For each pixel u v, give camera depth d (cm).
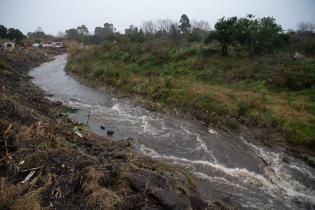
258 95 2147
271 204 1045
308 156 1430
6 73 2920
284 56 2630
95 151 1183
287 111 1819
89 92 2803
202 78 2784
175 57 3428
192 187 1084
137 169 1002
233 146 1548
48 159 943
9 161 903
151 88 2552
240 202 1044
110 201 784
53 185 829
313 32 3794
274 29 2914
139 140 1571
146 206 792
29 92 2455
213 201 1000
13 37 8119
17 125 1205
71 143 1195
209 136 1681
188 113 2061
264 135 1648
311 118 1697
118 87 2853
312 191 1148
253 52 2986
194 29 5731
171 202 815
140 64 3553
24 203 714
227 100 2083
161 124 1875
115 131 1705
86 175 877
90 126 1769
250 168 1312
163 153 1417
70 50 6988
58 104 2158
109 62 3872
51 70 4412
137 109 2216
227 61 3014
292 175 1264
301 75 2234
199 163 1332
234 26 3008
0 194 732
